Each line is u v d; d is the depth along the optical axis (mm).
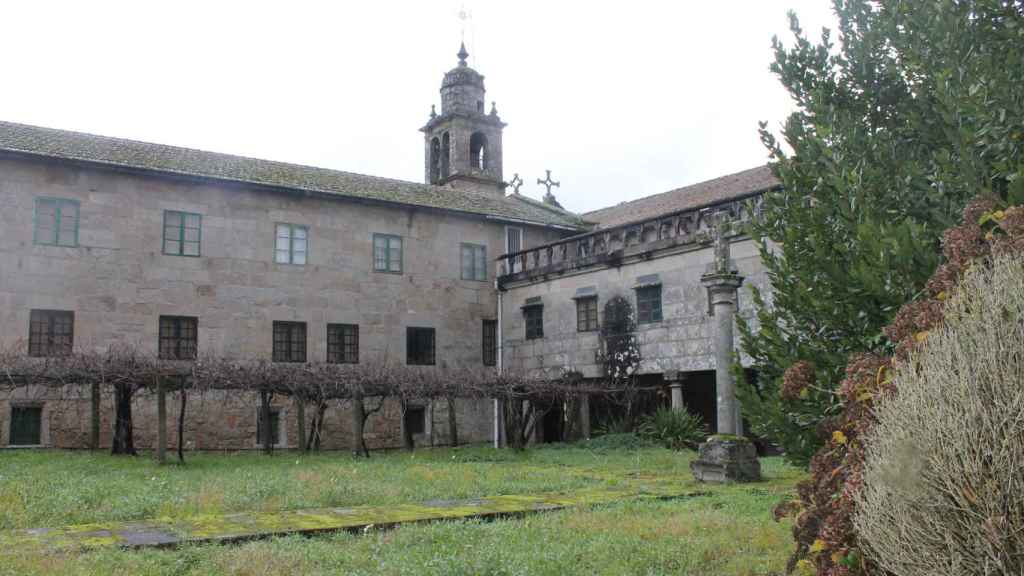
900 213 6879
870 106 7809
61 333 22281
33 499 11141
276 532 9188
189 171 24250
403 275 27781
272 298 25375
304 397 22062
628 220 29828
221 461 18875
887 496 3986
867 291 6445
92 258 22812
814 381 6855
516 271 29547
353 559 7922
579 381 25703
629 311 24969
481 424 28922
